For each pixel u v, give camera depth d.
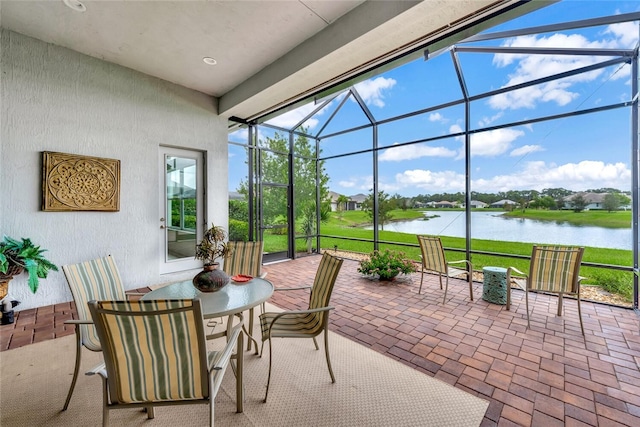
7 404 1.67
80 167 3.47
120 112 3.84
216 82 4.38
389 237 6.12
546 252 2.72
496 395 1.75
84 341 1.71
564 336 2.55
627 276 3.56
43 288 3.27
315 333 1.88
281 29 3.09
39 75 3.21
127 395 1.20
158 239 4.25
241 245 3.16
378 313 3.14
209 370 1.25
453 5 2.34
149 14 2.80
